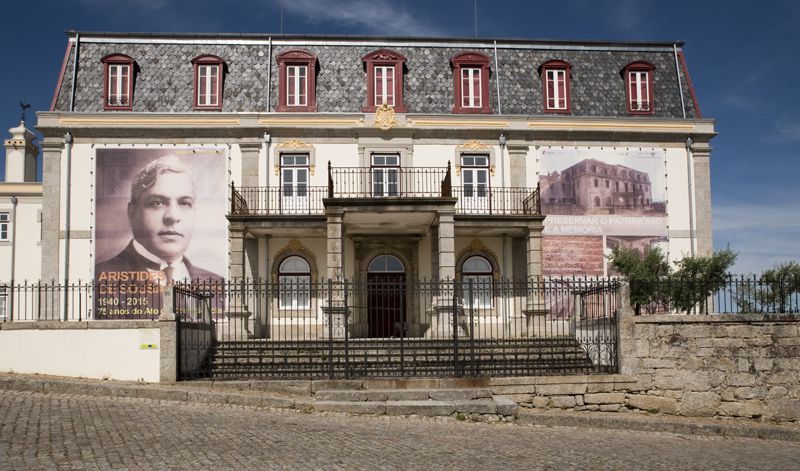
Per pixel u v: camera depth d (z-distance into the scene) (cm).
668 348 1747
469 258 2734
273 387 1616
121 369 1645
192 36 2822
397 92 2777
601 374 1712
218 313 2578
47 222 2598
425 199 2350
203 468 946
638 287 2245
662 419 1614
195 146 2673
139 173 2647
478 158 2761
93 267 2594
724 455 1323
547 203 2750
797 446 1508
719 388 1756
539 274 2556
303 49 2836
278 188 2675
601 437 1423
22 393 1479
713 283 2045
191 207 2648
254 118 2692
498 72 2866
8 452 995
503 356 1842
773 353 1783
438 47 2894
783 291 1830
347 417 1440
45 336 1661
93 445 1055
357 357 1891
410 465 1024
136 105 2702
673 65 2964
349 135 2723
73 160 2638
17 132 3831
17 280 3553
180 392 1498
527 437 1337
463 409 1502
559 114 2823
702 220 2795
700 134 2817
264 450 1070
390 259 2764
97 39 2800
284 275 2675
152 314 2584
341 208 2353
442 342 2016
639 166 2798
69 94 2683
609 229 2758
